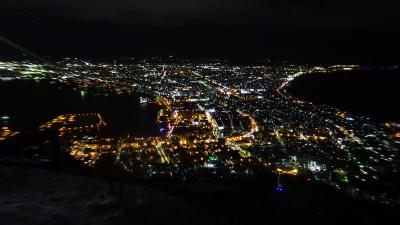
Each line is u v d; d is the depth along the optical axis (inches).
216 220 193.2
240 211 216.5
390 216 251.0
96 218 103.0
